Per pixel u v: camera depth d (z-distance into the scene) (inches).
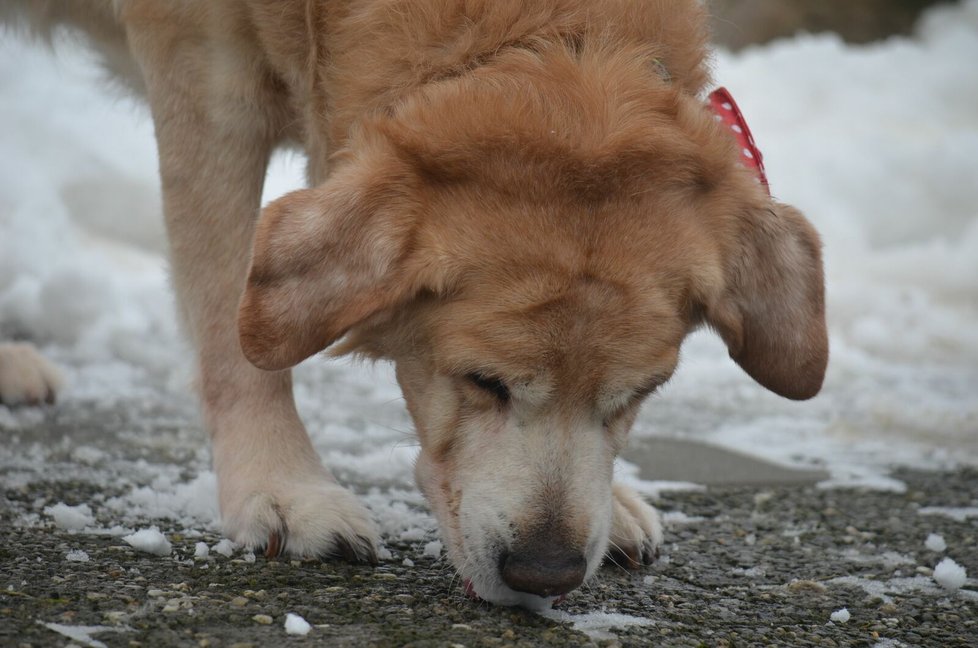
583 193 173.3
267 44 213.8
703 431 329.4
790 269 195.8
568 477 171.8
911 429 337.4
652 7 197.6
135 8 220.7
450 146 174.1
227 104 219.0
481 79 182.7
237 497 203.0
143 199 479.5
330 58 204.1
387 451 281.6
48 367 297.9
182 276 223.5
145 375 339.3
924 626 190.5
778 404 362.0
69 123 497.4
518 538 168.4
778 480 283.7
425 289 174.7
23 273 398.3
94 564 181.5
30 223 421.1
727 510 255.4
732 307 193.2
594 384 173.0
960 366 413.4
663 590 198.8
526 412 174.1
